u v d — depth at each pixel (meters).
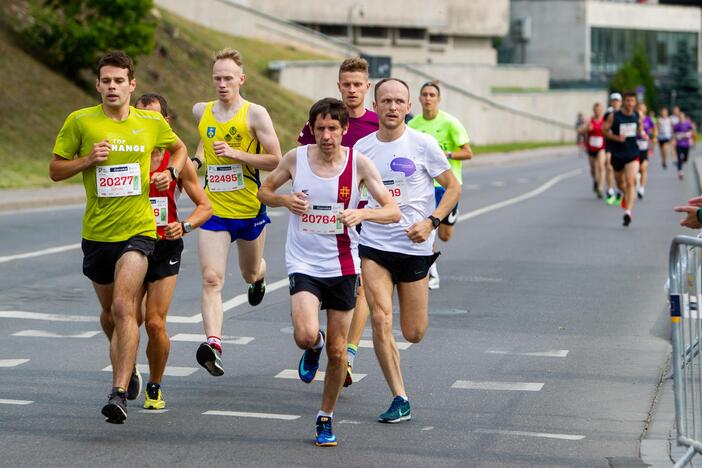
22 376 22.09
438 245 45.22
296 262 17.83
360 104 22.38
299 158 17.92
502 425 19.00
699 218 17.27
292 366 23.39
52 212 57.16
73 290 32.56
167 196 19.88
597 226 53.28
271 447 17.42
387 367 19.11
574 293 33.38
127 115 18.84
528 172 107.81
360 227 19.44
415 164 19.64
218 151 22.56
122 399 17.70
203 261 22.66
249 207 23.16
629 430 18.75
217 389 21.33
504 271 37.84
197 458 16.77
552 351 25.19
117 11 87.19
